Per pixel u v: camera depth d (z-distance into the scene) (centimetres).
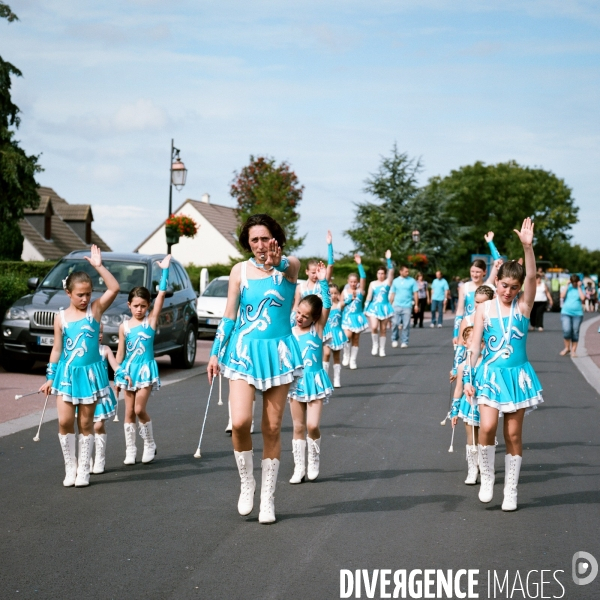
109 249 5441
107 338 1390
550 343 2434
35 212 4725
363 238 4981
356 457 820
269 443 588
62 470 754
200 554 520
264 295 572
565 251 11225
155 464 784
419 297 3186
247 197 6253
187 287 1667
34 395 1199
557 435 952
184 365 1608
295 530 573
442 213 6228
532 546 542
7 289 1572
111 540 548
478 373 642
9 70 3059
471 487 701
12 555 516
